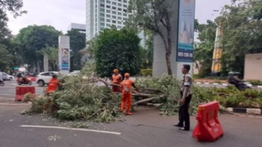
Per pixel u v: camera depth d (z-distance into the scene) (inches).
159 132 225.8
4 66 1733.5
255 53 871.7
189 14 596.4
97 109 298.7
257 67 847.1
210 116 211.0
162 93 376.2
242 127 247.3
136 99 381.4
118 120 278.2
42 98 319.9
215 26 1254.9
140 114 316.5
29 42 2413.9
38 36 2434.8
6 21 719.7
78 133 220.7
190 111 315.0
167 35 692.1
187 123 231.3
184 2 590.6
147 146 184.4
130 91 316.2
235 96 370.0
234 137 210.1
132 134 218.5
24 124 254.8
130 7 751.7
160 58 739.4
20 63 2652.6
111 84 369.1
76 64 2541.8
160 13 692.7
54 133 220.1
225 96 396.8
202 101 361.1
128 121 273.7
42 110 317.4
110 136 211.6
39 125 251.0
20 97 443.2
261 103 337.1
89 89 327.3
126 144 189.0
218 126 215.8
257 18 837.8
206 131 196.4
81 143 190.7
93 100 315.3
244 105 344.5
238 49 899.4
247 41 869.2
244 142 196.1
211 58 1220.5
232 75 506.6
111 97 345.1
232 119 287.7
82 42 2620.6
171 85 379.9
